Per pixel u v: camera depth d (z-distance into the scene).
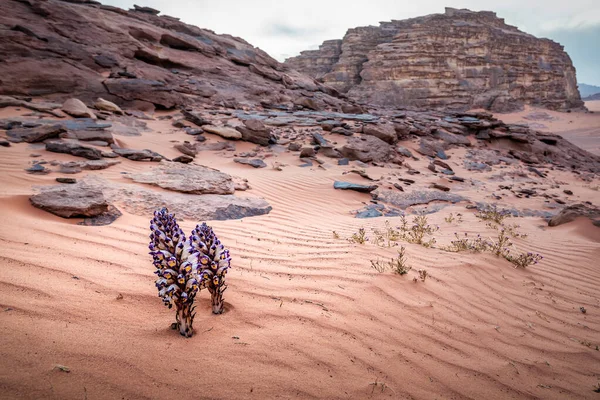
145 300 2.44
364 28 82.50
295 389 1.79
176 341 2.00
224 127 13.82
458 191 11.10
